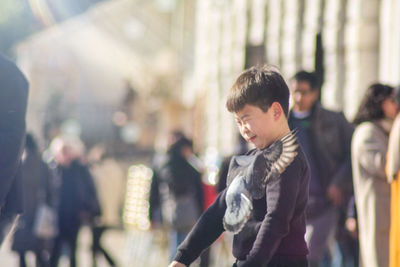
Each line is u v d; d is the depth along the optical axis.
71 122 49.50
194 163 18.42
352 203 12.98
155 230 19.06
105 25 62.47
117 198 24.48
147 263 21.38
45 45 62.00
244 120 6.54
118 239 29.88
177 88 56.31
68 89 61.53
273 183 6.33
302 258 6.47
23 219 18.94
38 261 19.45
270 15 30.80
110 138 54.22
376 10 24.14
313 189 12.93
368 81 24.33
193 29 56.50
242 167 6.57
